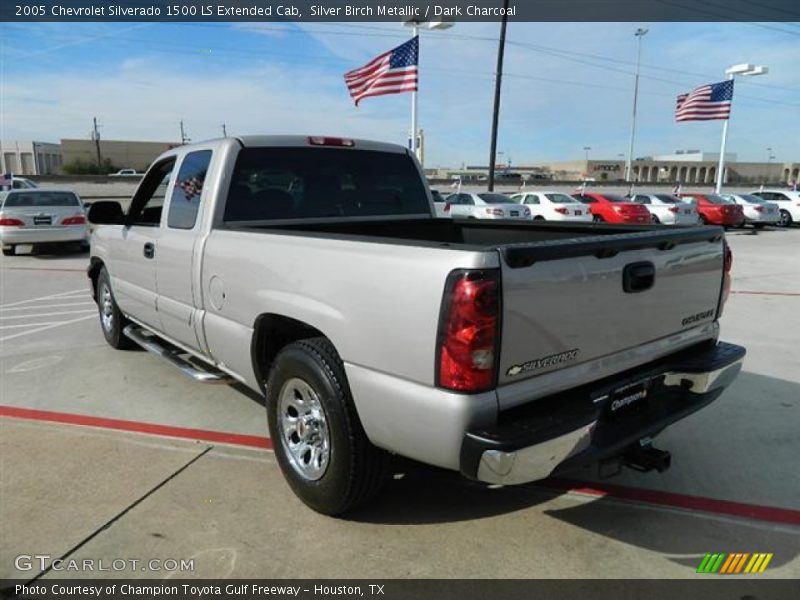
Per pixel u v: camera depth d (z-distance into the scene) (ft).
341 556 9.46
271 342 11.69
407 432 8.46
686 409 10.18
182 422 14.52
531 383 8.37
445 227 16.29
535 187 145.28
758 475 12.05
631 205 71.92
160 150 335.47
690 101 84.02
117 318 19.38
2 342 21.81
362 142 15.23
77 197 48.91
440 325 7.85
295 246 10.24
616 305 9.21
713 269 11.16
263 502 10.98
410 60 53.47
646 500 11.16
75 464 12.39
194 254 13.01
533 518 10.57
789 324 24.91
